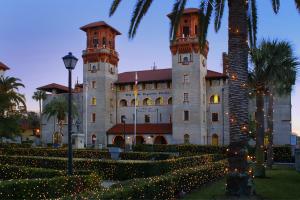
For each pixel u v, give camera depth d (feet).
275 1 66.18
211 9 63.87
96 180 55.98
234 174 52.24
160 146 196.03
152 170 76.79
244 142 53.31
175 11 62.23
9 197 42.39
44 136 292.20
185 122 242.99
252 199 50.01
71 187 49.98
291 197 52.08
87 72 277.44
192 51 245.86
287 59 90.63
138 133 259.80
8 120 167.12
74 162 86.79
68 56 58.23
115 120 280.92
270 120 110.01
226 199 50.03
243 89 54.70
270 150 109.91
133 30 61.41
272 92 109.50
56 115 273.95
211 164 80.12
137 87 276.21
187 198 51.21
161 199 44.29
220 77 252.01
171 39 63.21
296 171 98.48
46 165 93.20
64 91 303.89
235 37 55.67
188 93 244.63
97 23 279.90
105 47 279.08
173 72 250.16
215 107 252.21
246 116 54.34
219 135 248.11
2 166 68.44
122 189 35.42
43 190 45.78
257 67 89.81
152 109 269.85
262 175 80.94
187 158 91.15
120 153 128.67
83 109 276.21
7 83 213.25
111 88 280.10
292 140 230.48
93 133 270.26
